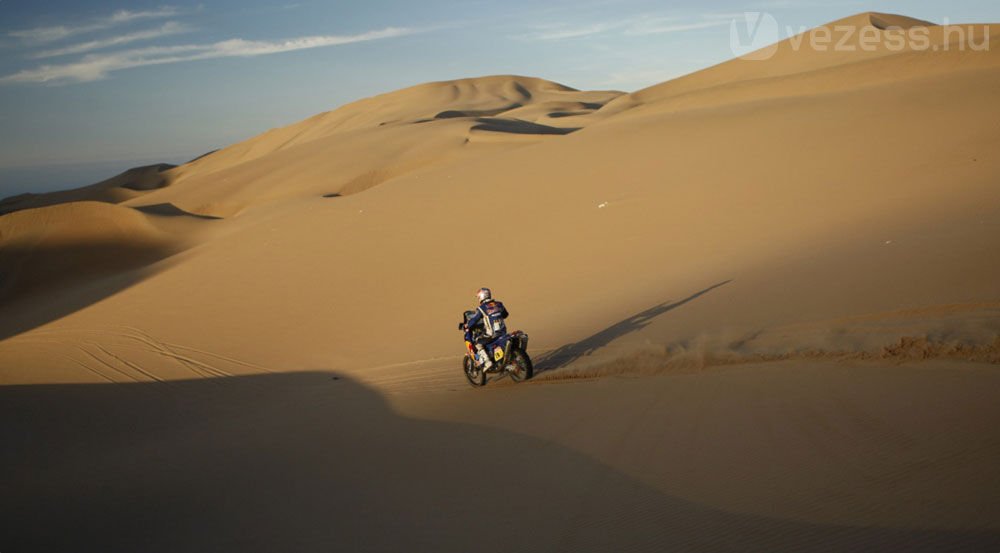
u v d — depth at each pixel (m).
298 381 14.49
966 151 18.16
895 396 6.07
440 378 11.77
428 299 18.77
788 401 6.53
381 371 13.38
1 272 43.09
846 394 6.38
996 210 12.55
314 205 39.16
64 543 6.60
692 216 19.34
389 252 23.80
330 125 188.50
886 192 16.77
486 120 95.38
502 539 4.90
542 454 6.50
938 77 31.94
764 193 19.64
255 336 18.73
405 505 5.90
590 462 6.04
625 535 4.62
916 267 10.24
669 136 30.33
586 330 12.16
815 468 5.01
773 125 27.16
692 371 8.28
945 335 7.40
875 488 4.53
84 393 15.75
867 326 8.34
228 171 85.25
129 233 47.53
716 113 34.66
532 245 20.89
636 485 5.37
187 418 13.13
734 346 8.80
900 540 3.87
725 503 4.78
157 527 6.59
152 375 16.69
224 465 8.46
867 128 23.14
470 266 20.66
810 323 9.00
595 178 26.23
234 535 5.97
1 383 17.38
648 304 12.81
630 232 19.45
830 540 4.04
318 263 24.58
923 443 5.02
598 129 38.69
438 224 25.69
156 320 22.08
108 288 31.64
